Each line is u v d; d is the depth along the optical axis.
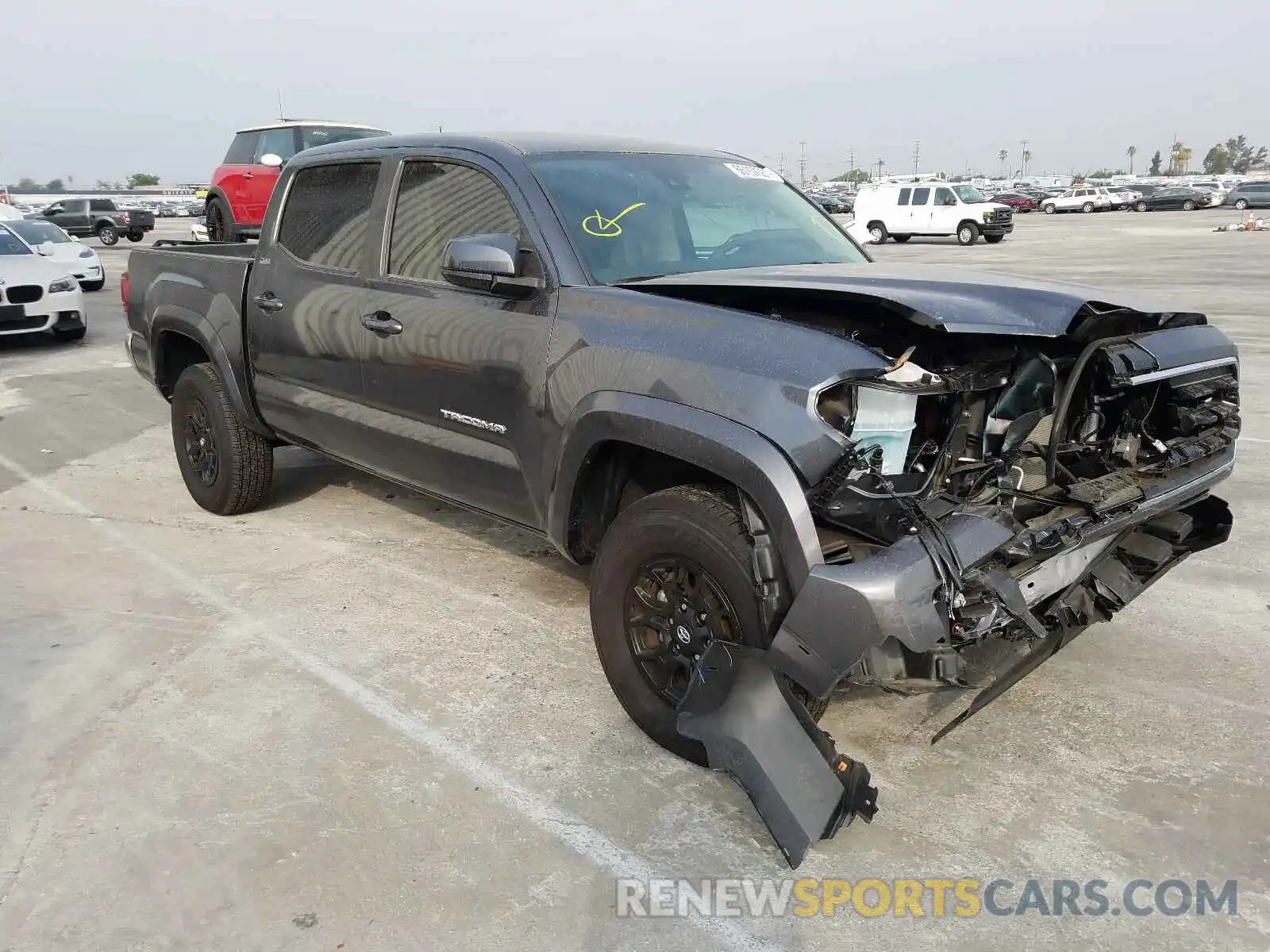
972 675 2.67
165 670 3.65
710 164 4.21
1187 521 3.40
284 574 4.59
